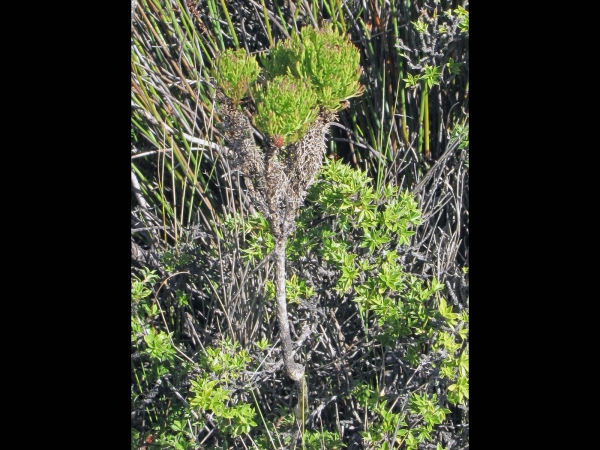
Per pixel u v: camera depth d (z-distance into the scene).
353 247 1.71
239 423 1.51
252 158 1.38
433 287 1.56
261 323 1.72
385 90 1.84
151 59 1.76
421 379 1.71
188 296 1.78
